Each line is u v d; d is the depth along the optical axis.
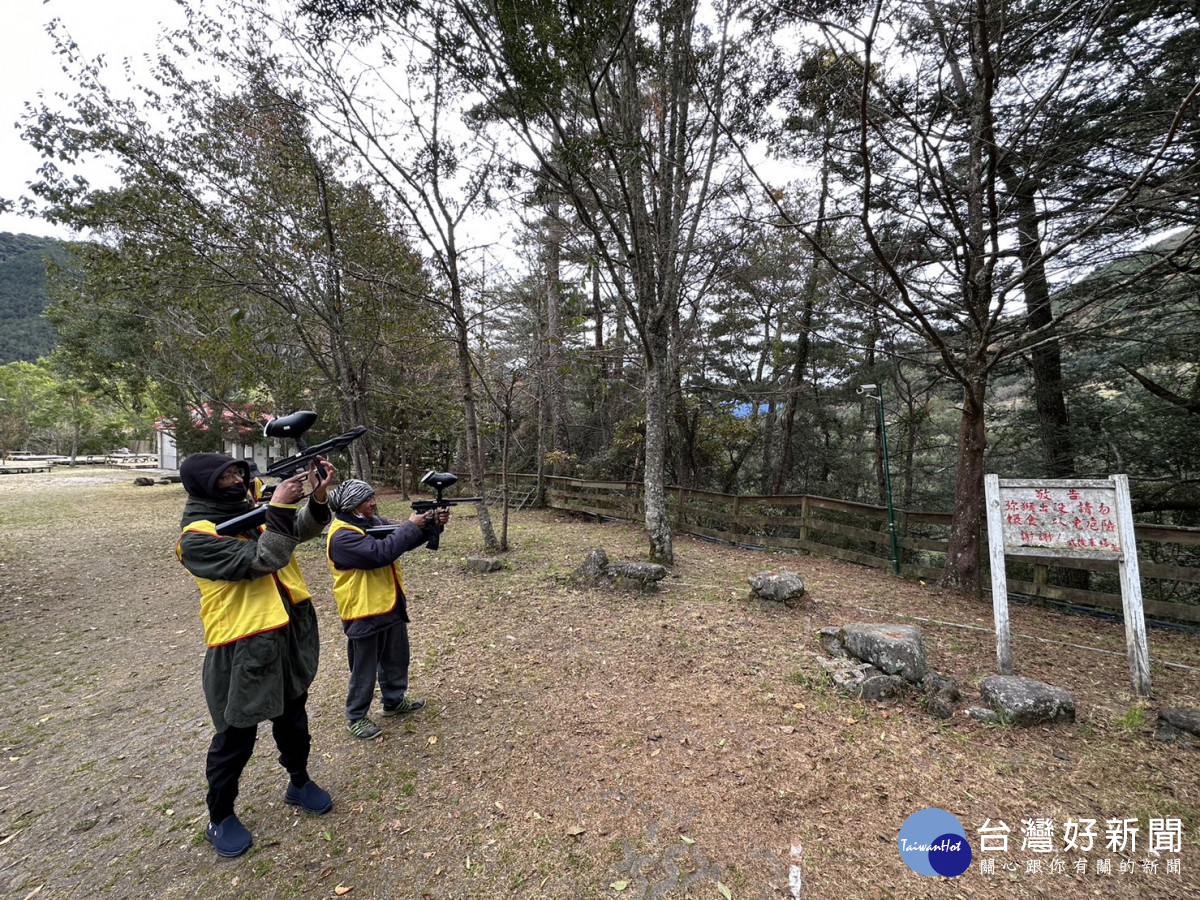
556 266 11.98
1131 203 4.29
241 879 2.14
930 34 5.32
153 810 2.62
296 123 7.61
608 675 3.83
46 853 2.35
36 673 4.41
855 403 15.10
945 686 3.30
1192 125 4.87
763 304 12.11
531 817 2.44
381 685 3.24
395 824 2.42
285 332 9.56
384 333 8.87
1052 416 8.67
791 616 4.92
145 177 7.30
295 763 2.44
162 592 6.80
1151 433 7.72
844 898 1.98
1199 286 4.92
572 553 7.79
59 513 13.14
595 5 4.60
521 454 16.50
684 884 2.06
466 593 5.95
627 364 12.38
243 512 2.22
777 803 2.48
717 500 9.31
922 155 5.50
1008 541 3.69
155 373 16.36
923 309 7.71
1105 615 5.06
